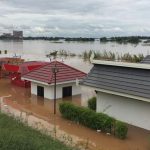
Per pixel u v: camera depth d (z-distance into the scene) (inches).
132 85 615.5
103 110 690.2
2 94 928.3
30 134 445.1
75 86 917.2
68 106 660.1
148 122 599.8
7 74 1198.9
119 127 549.6
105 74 685.3
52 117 680.4
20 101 840.9
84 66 1756.9
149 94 573.9
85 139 541.0
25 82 1023.0
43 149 354.0
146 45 6200.8
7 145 339.3
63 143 459.2
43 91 888.9
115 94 635.5
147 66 603.2
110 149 502.0
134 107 625.0
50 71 882.8
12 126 476.7
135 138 555.5
